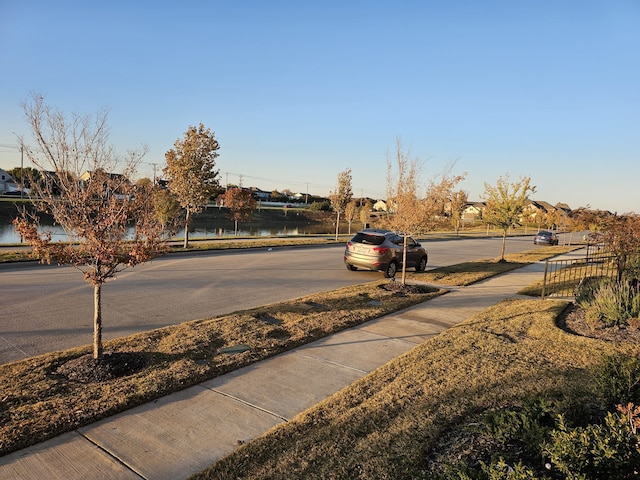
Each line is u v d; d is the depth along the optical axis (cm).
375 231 1512
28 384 488
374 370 575
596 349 649
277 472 342
